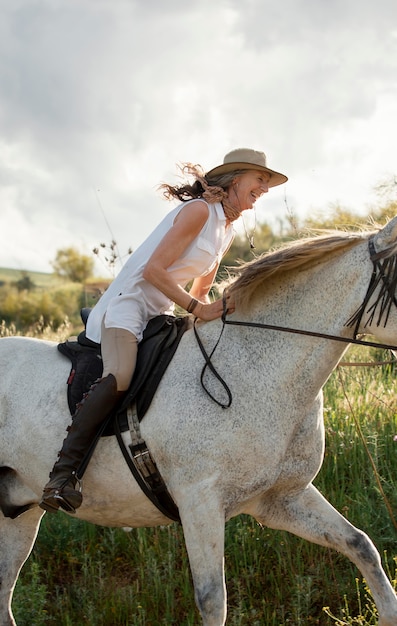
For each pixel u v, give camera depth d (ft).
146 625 14.53
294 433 11.73
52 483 11.63
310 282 11.60
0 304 80.53
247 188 12.35
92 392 11.75
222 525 11.34
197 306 11.91
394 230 10.91
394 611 11.66
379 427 17.72
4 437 12.94
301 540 15.40
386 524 15.31
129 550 16.42
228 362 11.67
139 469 11.78
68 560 16.42
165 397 11.69
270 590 14.92
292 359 11.51
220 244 12.34
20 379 13.08
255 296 11.90
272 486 11.78
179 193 12.53
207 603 11.12
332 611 14.28
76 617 15.02
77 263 94.89
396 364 21.77
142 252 12.25
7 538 13.83
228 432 11.29
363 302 11.11
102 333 12.18
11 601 14.80
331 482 16.69
